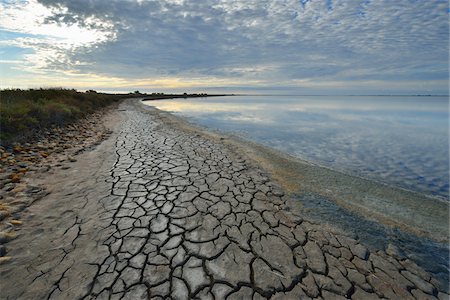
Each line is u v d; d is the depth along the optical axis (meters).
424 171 7.04
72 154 6.36
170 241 2.90
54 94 14.84
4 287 2.17
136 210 3.59
